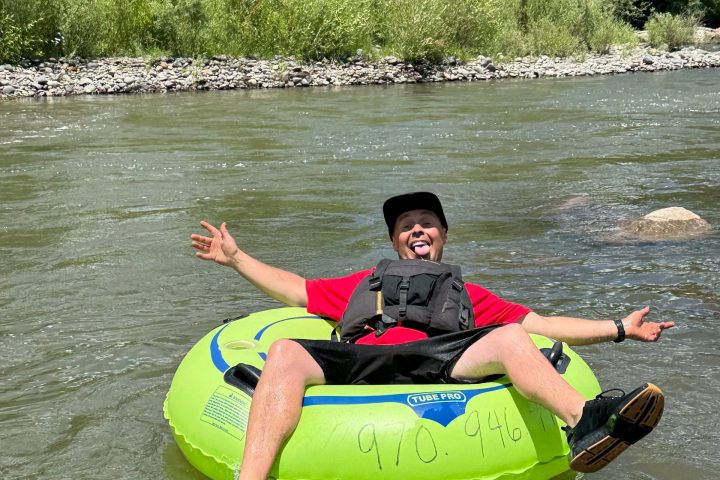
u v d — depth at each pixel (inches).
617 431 101.6
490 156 370.3
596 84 673.0
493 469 111.7
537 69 770.8
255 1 728.3
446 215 271.4
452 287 132.8
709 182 312.7
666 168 339.3
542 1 906.7
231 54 712.4
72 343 173.0
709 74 753.6
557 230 252.2
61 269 219.3
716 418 137.9
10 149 389.1
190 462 124.7
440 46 745.6
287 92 617.6
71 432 137.0
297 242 241.3
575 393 110.5
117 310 190.5
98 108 520.4
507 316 137.2
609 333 130.9
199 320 184.5
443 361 122.6
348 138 417.4
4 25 631.8
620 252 229.5
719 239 239.8
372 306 132.3
